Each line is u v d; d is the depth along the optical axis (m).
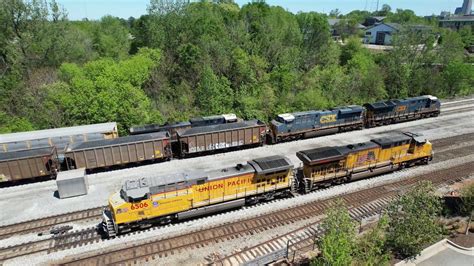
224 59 50.97
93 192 26.34
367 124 44.34
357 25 109.94
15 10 44.91
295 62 60.66
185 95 46.91
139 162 31.69
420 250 17.36
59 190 25.05
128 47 62.03
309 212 23.09
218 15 64.81
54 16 49.38
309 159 24.67
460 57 73.44
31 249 19.23
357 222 21.48
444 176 29.23
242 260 18.23
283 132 37.34
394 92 59.34
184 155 33.47
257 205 24.06
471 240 19.64
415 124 45.59
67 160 28.69
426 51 67.38
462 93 64.81
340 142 38.19
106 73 38.50
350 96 54.22
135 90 38.97
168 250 18.89
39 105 38.72
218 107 44.81
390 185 27.47
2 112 38.09
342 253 14.30
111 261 18.06
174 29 54.00
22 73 44.19
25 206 24.36
